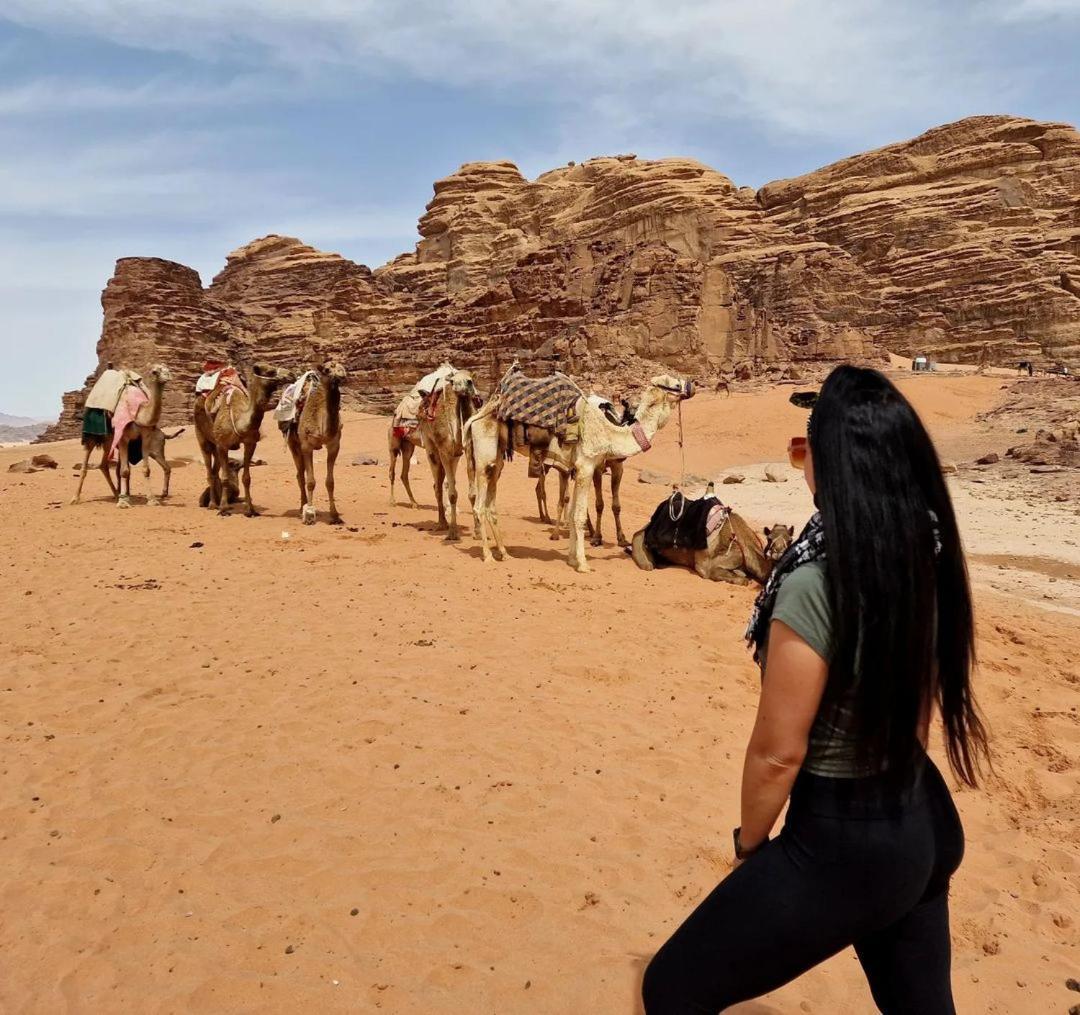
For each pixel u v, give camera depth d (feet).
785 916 7.36
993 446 126.21
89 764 19.04
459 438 47.88
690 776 19.08
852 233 332.80
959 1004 11.78
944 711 8.21
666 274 268.82
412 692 23.65
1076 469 87.56
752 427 162.61
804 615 7.27
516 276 321.52
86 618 30.68
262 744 20.16
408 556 43.60
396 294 427.74
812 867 7.35
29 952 12.63
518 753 19.97
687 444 154.30
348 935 13.16
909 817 7.37
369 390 326.03
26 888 14.25
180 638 28.37
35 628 29.30
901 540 7.13
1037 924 13.80
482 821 16.78
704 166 371.15
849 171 359.87
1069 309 267.59
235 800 17.47
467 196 466.70
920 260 306.14
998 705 24.07
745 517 69.67
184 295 351.67
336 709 22.31
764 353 265.95
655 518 43.45
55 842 15.79
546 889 14.51
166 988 11.89
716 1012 7.86
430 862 15.28
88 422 62.08
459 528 53.36
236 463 63.10
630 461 137.90
